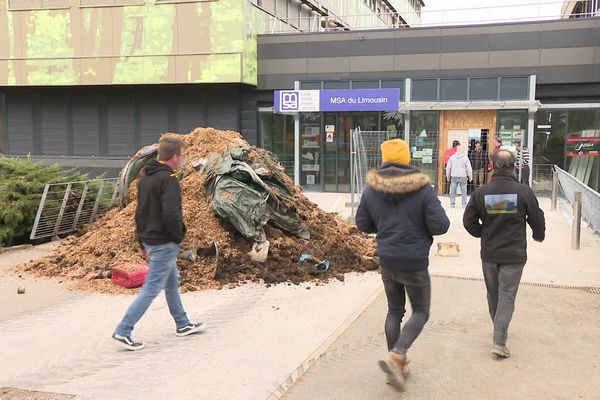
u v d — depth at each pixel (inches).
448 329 214.2
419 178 158.7
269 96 781.9
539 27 682.8
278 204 324.8
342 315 228.7
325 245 323.9
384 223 163.9
